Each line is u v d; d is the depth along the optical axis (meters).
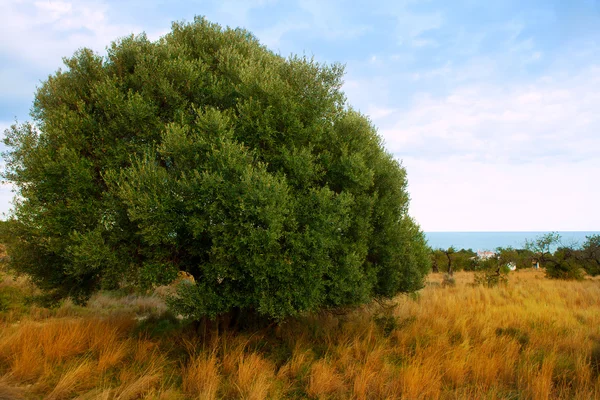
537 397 4.93
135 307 12.15
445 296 13.73
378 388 5.21
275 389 5.32
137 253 5.95
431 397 4.88
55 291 7.50
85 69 6.83
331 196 6.17
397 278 7.84
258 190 5.05
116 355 5.97
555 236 26.11
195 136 5.71
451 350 6.75
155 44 7.02
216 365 5.92
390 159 8.64
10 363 5.54
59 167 5.60
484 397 4.79
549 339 7.67
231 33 7.86
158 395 4.87
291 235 5.56
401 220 8.30
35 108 6.83
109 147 5.94
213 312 5.79
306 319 8.66
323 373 5.40
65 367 5.62
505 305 11.99
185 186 5.23
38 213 5.64
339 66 7.43
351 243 6.70
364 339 7.42
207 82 6.75
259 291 5.61
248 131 6.09
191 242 5.89
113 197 5.50
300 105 6.47
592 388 5.36
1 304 10.02
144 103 6.01
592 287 16.58
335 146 7.03
